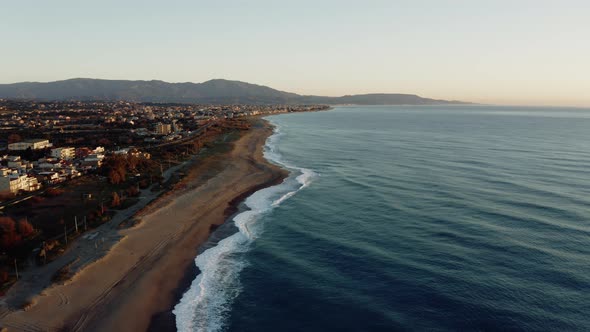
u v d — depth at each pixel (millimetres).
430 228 59000
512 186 80875
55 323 37500
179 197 77875
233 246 55656
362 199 75688
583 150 132250
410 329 36531
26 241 53938
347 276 46375
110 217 65000
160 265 49875
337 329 37062
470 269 46250
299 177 96062
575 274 44188
